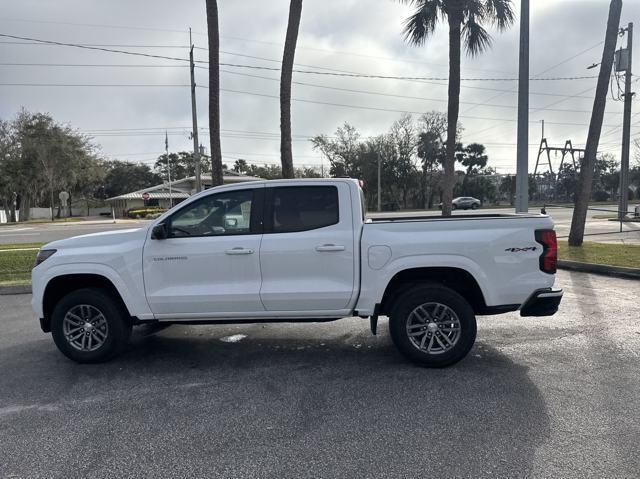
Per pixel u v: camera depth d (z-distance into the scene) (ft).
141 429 12.35
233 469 10.37
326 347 19.02
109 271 16.87
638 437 11.33
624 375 15.21
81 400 14.32
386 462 10.49
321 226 16.43
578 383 14.65
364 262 16.05
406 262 15.87
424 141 207.21
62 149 165.07
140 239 17.03
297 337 20.47
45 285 17.30
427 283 16.24
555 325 21.18
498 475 9.89
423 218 17.72
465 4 48.88
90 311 17.40
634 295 27.09
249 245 16.37
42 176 164.45
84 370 16.97
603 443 11.08
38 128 163.84
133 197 202.69
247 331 21.61
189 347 19.42
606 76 42.98
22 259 44.93
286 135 39.37
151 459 10.86
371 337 20.21
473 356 17.35
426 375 15.65
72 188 192.65
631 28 78.48
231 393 14.60
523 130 41.75
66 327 17.40
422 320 16.22
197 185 90.79
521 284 15.80
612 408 12.89
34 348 19.76
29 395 14.76
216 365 17.21
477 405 13.26
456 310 15.87
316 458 10.73
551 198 210.38
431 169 212.23
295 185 16.76
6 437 12.05
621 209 88.63
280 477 10.03
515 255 15.81
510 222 15.98
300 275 16.30
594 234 61.62
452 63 49.78
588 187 45.34
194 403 13.92
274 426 12.34
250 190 16.85
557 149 191.21
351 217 16.42
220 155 40.37
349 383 15.15
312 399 13.99
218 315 16.71
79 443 11.67
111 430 12.33
